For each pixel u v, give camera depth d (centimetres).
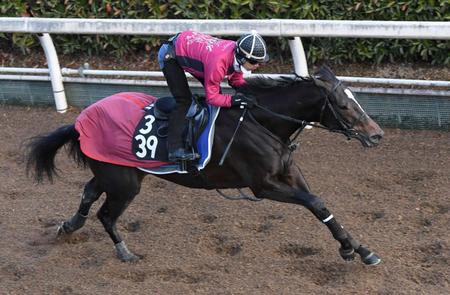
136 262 936
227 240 972
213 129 866
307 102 855
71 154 948
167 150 880
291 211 1032
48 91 1449
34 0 1519
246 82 880
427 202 1027
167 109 891
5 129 1370
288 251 944
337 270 883
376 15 1341
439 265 881
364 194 1065
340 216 1010
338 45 1366
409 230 965
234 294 843
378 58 1353
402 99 1247
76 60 1533
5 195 1131
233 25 1240
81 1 1490
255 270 895
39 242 1000
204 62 834
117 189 912
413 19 1323
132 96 927
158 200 1092
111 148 899
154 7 1445
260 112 866
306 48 1395
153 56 1495
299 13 1370
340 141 1234
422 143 1204
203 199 1085
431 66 1344
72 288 880
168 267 916
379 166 1141
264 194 874
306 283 859
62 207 1088
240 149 866
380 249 922
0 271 929
